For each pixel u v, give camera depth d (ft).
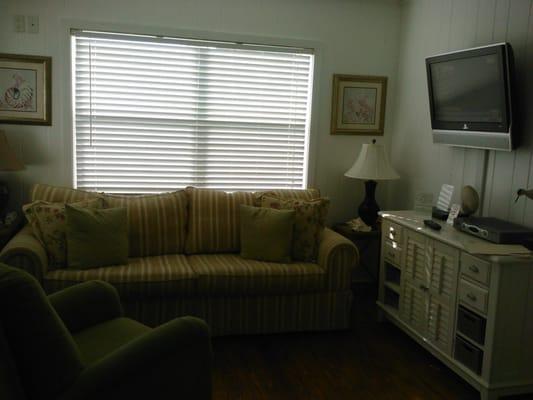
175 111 13.10
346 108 14.12
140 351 5.89
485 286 8.45
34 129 12.28
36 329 5.14
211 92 13.25
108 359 5.69
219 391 8.82
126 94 12.76
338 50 13.83
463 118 10.66
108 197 11.70
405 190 13.98
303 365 9.88
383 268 11.98
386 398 8.80
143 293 10.12
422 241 10.23
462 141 10.85
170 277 10.19
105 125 12.75
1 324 5.01
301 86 13.80
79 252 10.16
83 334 7.29
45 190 11.43
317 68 13.70
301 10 13.41
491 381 8.43
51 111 12.27
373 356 10.36
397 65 14.35
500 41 10.32
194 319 6.63
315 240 11.61
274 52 13.42
